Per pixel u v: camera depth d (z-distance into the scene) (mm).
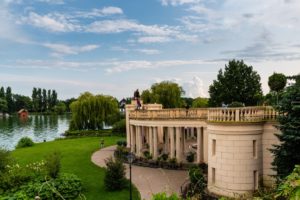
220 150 23172
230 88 43312
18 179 25219
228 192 22672
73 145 57094
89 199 24844
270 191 13648
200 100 80562
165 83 76812
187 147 45344
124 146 47469
